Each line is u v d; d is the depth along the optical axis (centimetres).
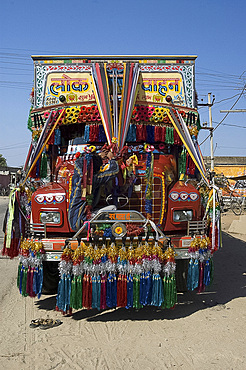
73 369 352
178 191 514
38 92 594
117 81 595
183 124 587
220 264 836
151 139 588
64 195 495
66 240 467
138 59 599
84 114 583
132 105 574
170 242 474
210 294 605
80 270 459
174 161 607
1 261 854
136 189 515
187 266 586
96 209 499
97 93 575
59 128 596
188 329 451
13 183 535
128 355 381
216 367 352
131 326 465
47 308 538
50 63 596
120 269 461
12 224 506
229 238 1202
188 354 381
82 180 477
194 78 604
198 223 517
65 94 591
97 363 364
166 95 596
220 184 1010
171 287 471
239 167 3009
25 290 488
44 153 598
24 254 487
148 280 461
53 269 594
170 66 602
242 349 391
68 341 418
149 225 484
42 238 493
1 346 405
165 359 371
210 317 493
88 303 460
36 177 586
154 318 494
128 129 579
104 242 466
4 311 524
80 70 594
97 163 488
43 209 498
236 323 469
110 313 518
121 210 464
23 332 446
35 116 591
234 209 2228
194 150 571
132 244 469
